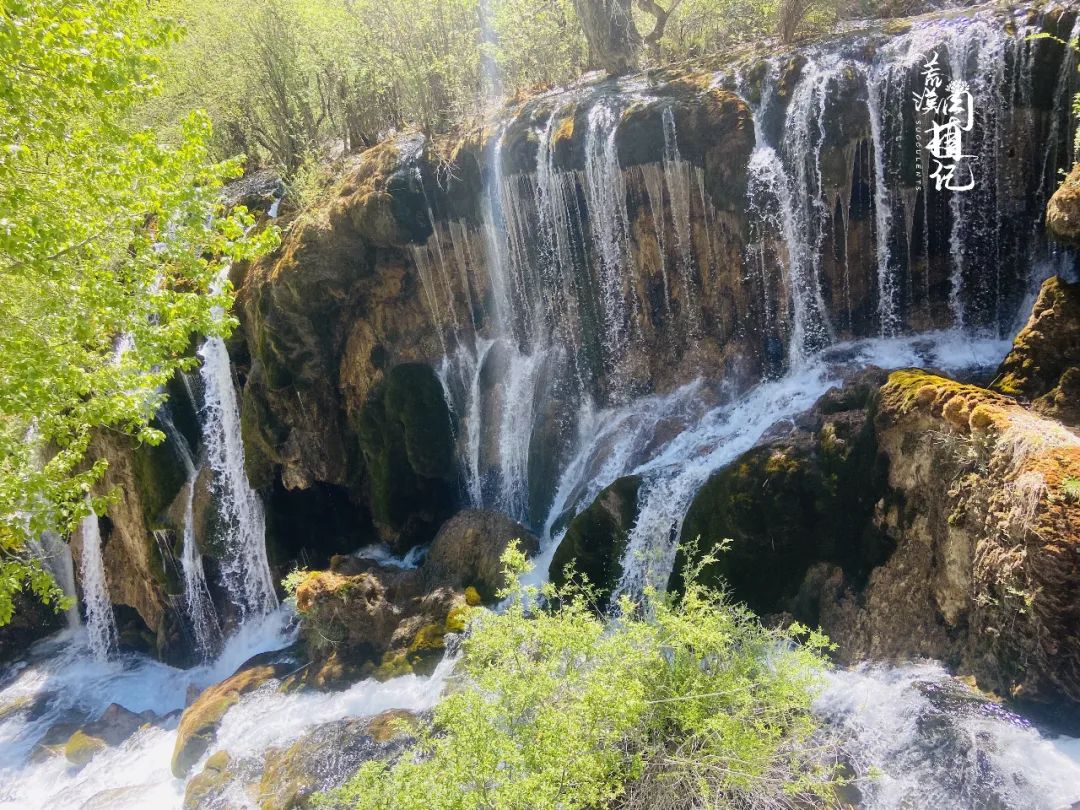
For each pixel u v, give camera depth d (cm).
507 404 1158
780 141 909
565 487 1066
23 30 630
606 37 1214
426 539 1194
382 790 472
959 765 530
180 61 1571
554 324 1118
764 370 951
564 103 1095
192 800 775
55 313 744
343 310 1209
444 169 1133
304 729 824
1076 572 496
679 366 1018
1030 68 779
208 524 1282
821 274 907
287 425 1232
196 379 1320
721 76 990
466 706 498
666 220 991
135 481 1307
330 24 1430
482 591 948
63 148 738
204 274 812
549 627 534
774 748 503
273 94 1627
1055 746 515
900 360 842
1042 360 641
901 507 670
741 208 920
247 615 1281
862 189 877
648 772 491
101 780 961
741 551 739
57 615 1509
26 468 775
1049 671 522
